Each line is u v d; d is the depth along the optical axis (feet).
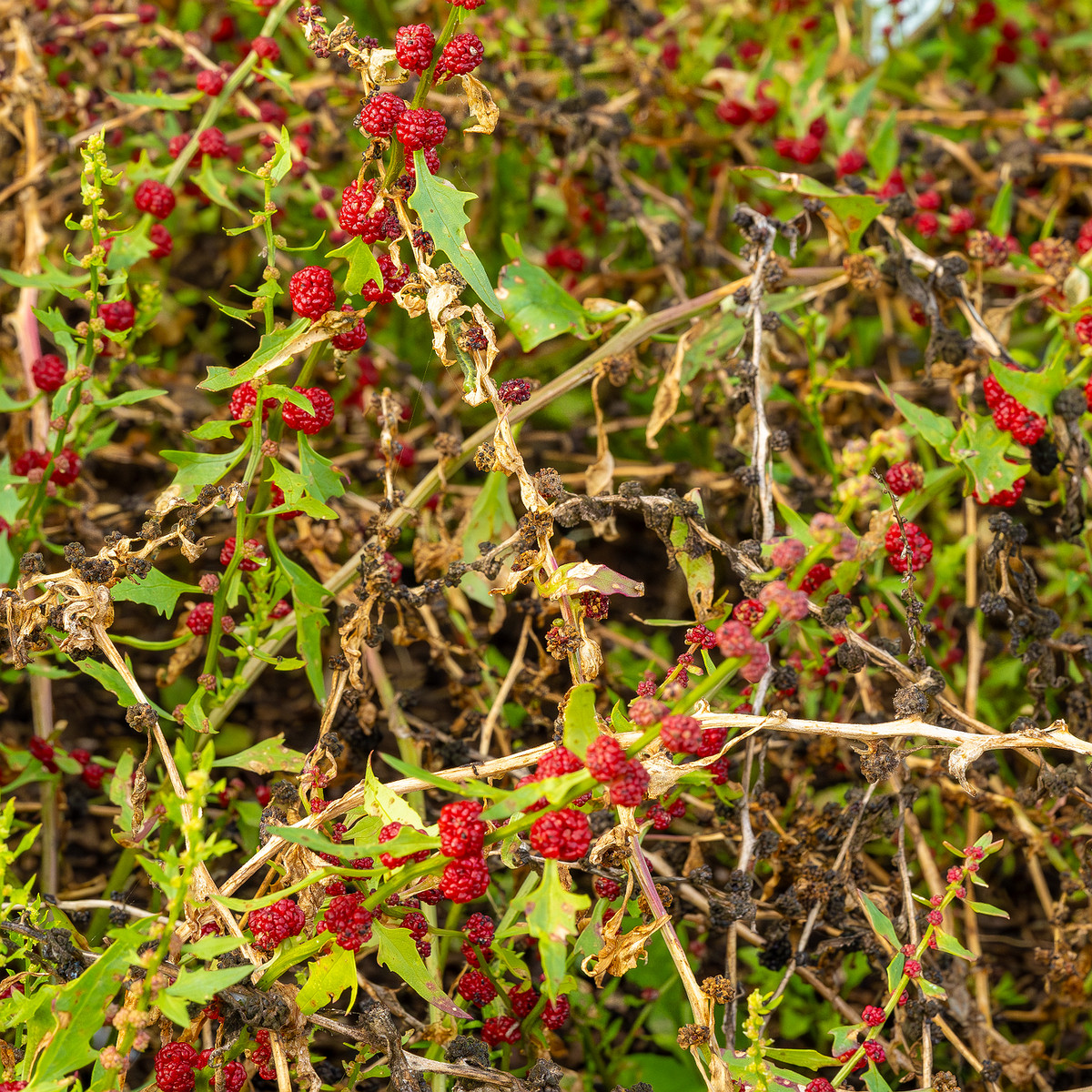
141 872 6.82
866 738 4.53
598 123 8.71
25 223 8.41
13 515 6.43
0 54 8.87
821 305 7.82
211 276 10.75
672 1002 6.95
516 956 5.24
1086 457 6.24
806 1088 4.33
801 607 3.62
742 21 11.92
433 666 8.66
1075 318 6.59
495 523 6.80
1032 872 7.15
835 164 9.23
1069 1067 6.77
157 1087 4.50
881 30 11.49
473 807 3.95
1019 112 10.21
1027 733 4.40
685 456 9.90
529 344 6.70
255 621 5.82
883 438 4.14
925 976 5.42
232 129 9.88
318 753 5.32
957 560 7.69
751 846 5.41
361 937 4.27
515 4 11.12
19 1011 4.35
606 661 7.75
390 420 6.22
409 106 4.59
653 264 10.09
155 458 9.08
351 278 4.75
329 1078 5.28
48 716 6.92
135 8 9.37
